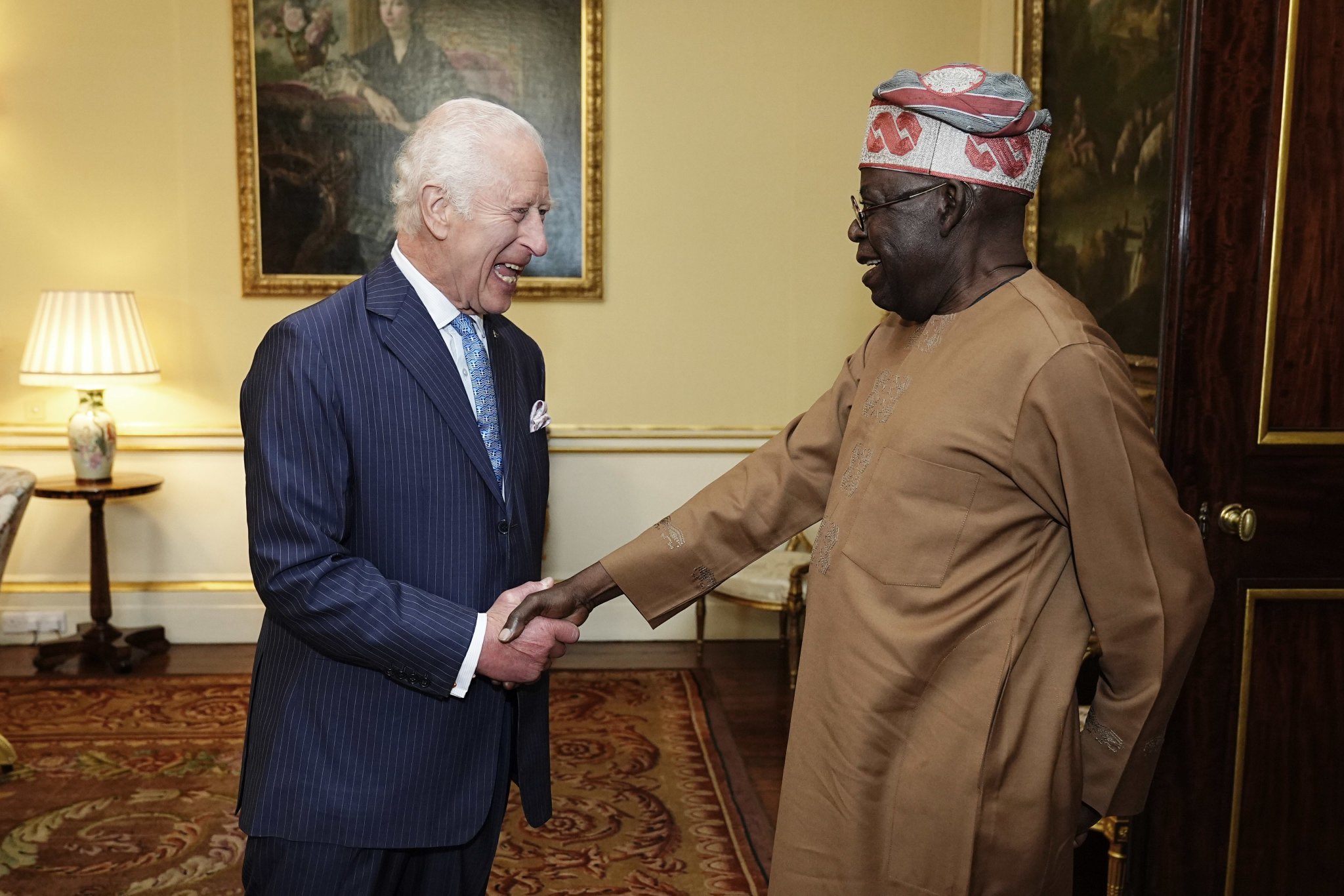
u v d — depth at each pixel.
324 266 4.78
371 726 1.57
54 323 4.30
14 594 4.83
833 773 1.47
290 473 1.50
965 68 1.43
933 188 1.42
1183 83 2.09
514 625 1.60
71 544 4.84
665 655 4.78
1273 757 2.25
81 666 4.55
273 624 1.69
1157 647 1.39
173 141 4.70
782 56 4.78
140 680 4.37
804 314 4.91
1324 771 2.26
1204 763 2.24
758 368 4.93
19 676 4.39
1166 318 2.15
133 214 4.73
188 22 4.65
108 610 4.55
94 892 2.68
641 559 1.78
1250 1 2.07
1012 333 1.38
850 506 1.51
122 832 3.02
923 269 1.46
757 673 4.54
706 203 4.84
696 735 3.81
